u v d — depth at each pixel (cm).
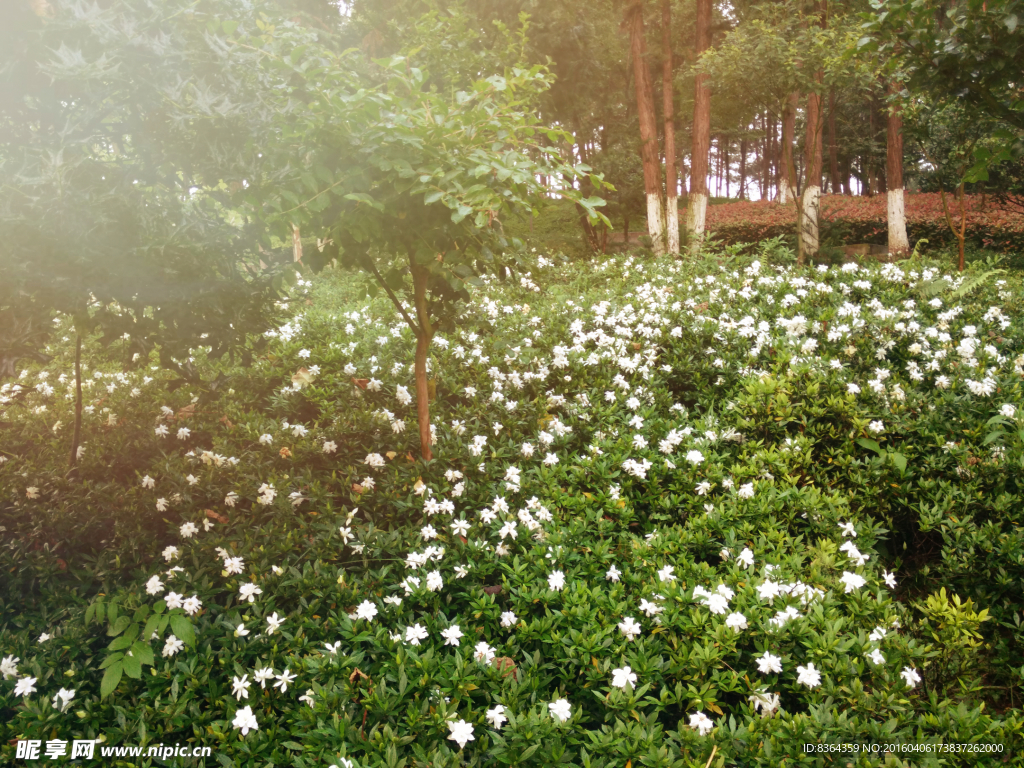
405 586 262
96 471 390
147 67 240
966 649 239
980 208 1468
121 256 241
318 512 330
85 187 237
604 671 218
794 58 955
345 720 194
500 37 1162
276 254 317
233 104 255
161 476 364
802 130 2300
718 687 212
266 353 494
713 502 337
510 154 267
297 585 265
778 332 540
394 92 298
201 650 234
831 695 205
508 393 470
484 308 625
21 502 349
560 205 1628
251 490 338
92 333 292
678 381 505
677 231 1290
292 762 195
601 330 558
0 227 220
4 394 507
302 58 277
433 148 265
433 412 434
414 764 183
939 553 337
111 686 203
